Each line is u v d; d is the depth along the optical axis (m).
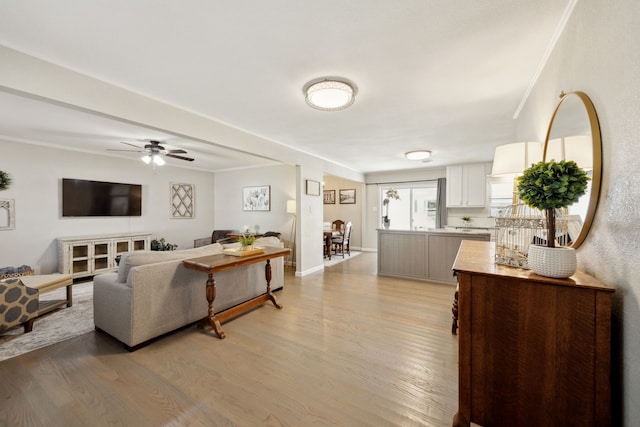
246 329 2.71
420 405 1.65
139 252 2.52
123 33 1.65
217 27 1.61
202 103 2.72
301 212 4.87
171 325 2.56
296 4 1.42
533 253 1.26
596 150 1.19
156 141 4.04
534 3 1.43
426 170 7.14
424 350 2.29
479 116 3.12
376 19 1.55
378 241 5.02
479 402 1.32
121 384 1.84
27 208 4.26
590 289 1.11
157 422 1.51
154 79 2.23
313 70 2.11
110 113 2.26
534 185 1.23
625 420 1.04
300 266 4.86
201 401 1.68
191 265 2.59
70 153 4.71
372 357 2.19
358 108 2.88
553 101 1.83
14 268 3.79
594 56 1.23
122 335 2.33
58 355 2.21
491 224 6.13
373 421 1.52
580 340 1.13
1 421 1.52
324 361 2.13
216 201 7.22
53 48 1.80
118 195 5.30
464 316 1.33
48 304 3.03
